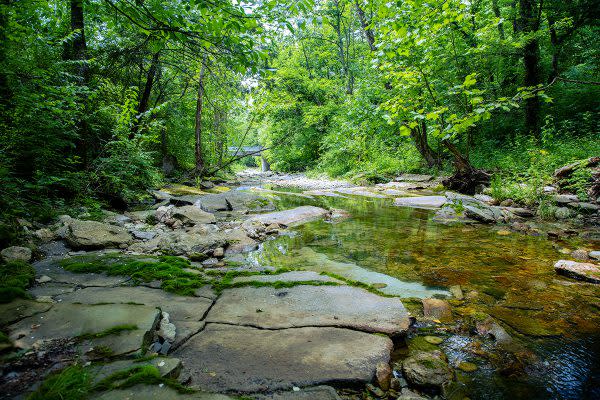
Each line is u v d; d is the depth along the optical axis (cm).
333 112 2306
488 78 1094
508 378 181
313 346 196
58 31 675
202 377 165
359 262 396
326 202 918
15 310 215
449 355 203
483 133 1383
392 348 202
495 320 244
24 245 352
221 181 1655
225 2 275
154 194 850
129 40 823
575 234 504
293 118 2583
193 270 333
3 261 306
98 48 841
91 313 215
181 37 293
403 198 927
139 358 167
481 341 219
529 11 1120
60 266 321
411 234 539
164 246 418
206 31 295
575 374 185
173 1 294
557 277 337
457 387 172
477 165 1165
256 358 183
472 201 736
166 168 1495
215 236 455
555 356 203
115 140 787
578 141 960
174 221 566
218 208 766
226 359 181
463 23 716
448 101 861
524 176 834
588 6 1041
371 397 162
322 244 485
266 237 530
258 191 1213
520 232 532
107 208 653
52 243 390
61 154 601
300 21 342
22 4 506
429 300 275
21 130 498
